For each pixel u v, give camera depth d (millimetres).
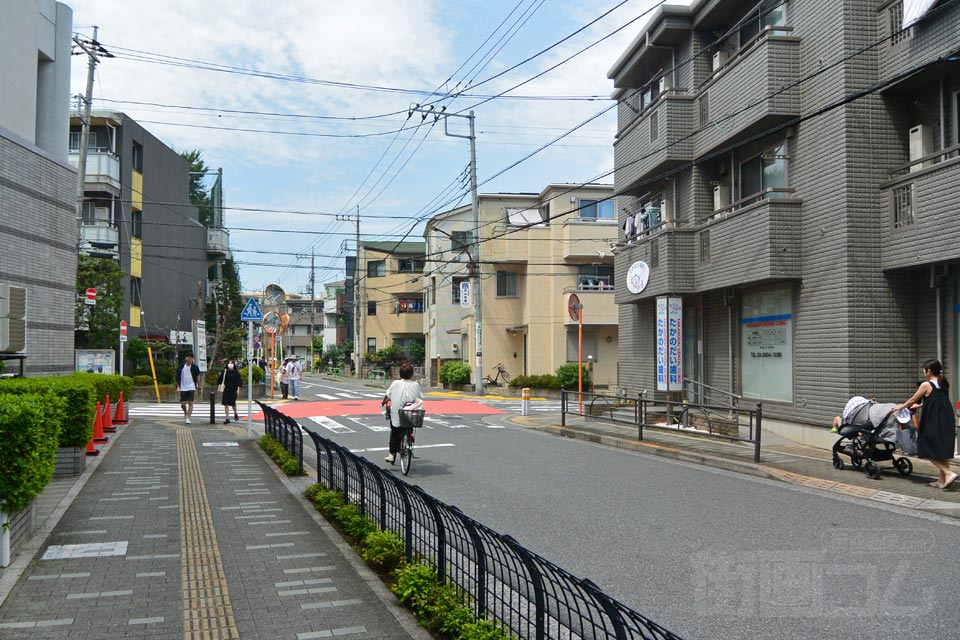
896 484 9148
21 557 5883
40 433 5684
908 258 11219
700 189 16625
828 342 12320
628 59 19578
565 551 6484
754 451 11891
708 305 16938
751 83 13789
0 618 4594
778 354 14133
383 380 46438
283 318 21891
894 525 7332
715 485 9773
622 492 9281
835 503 8516
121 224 30672
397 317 52625
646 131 17906
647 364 19625
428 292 45750
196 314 36594
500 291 36188
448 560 4961
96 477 9797
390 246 56469
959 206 10141
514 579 5652
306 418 19688
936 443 8602
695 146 16500
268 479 9891
